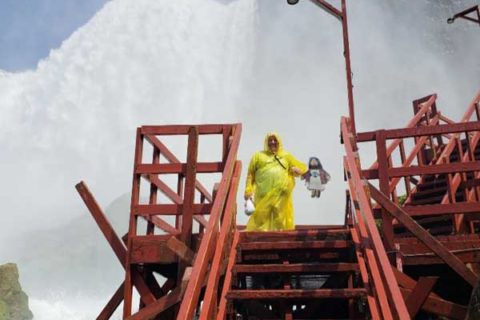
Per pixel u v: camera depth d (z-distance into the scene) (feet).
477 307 12.30
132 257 17.69
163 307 15.89
